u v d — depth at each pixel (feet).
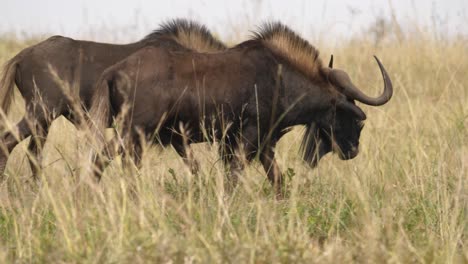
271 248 58.13
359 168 85.92
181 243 57.93
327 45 157.38
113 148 79.15
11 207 70.33
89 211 64.90
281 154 98.27
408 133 101.19
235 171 84.07
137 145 80.84
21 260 58.49
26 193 75.77
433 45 158.40
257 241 60.75
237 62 85.46
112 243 58.80
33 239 61.77
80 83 92.63
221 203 65.57
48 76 92.12
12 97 93.71
